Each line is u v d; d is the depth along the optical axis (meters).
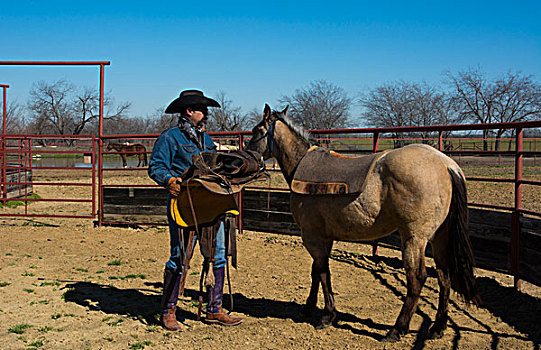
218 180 4.00
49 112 67.50
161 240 8.48
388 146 25.28
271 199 8.36
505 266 5.38
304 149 4.57
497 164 25.33
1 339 4.02
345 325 4.38
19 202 12.94
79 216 9.99
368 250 7.64
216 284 4.39
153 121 67.75
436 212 3.68
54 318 4.54
